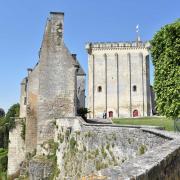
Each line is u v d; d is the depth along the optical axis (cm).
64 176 3056
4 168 5188
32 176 3403
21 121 4284
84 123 2814
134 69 9444
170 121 4778
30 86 3922
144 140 1873
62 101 3669
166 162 991
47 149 3544
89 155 2569
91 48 9656
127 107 9319
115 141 2205
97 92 9481
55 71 3697
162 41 2966
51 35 3728
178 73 2823
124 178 676
